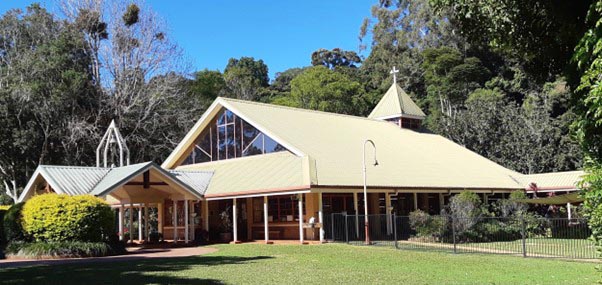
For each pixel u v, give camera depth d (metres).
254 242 25.16
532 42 7.11
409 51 73.06
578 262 15.68
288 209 26.19
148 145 44.81
